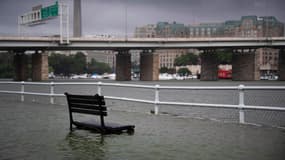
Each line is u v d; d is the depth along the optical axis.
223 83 102.50
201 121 14.50
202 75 132.62
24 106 20.89
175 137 11.03
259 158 8.43
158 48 121.38
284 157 8.50
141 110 21.11
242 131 12.06
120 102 27.34
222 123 13.94
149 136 11.20
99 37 108.94
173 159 8.39
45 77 118.00
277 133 11.66
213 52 130.50
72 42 105.62
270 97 35.97
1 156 8.70
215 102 29.83
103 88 56.00
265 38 117.25
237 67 128.88
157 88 16.25
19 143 10.16
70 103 12.41
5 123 13.97
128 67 124.12
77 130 12.31
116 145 9.91
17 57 122.06
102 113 11.39
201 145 9.87
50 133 11.75
